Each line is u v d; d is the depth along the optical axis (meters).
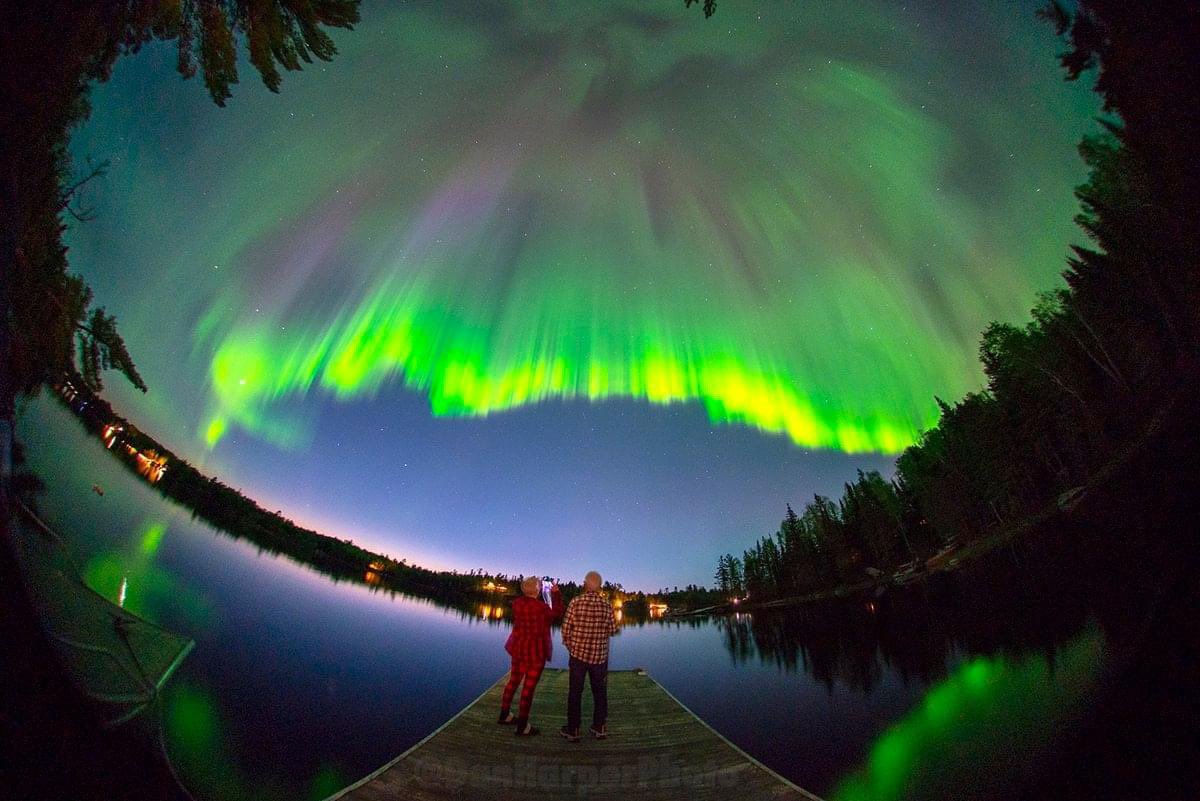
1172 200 3.25
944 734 10.59
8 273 3.64
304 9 9.80
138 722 4.38
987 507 49.91
